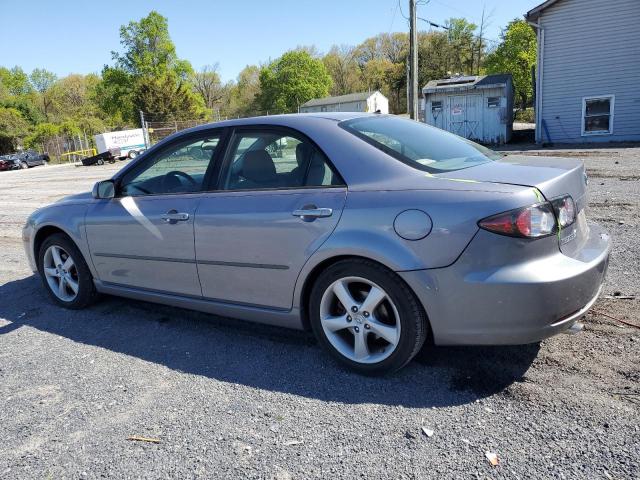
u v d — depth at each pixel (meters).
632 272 4.35
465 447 2.33
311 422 2.61
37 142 59.00
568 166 2.98
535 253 2.56
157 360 3.45
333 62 93.69
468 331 2.67
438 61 61.97
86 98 84.12
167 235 3.66
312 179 3.11
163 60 65.88
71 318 4.36
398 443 2.39
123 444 2.54
